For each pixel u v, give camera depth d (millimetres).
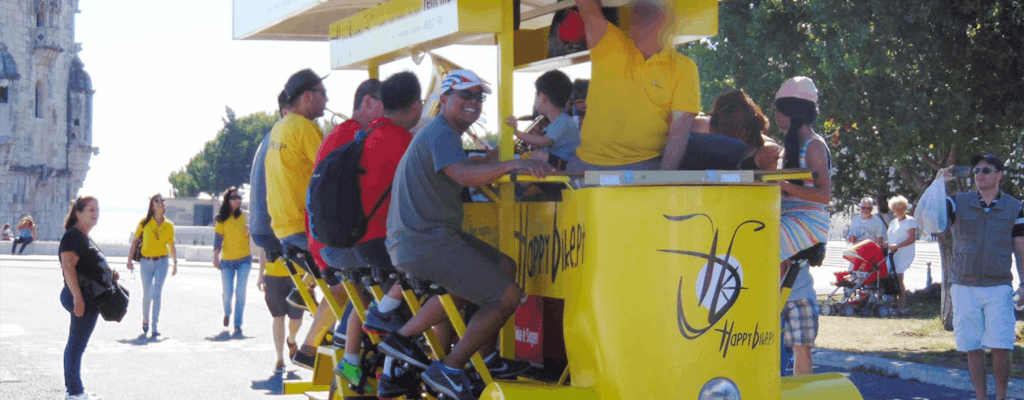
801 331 6242
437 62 6316
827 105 12109
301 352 7238
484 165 4355
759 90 12648
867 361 10570
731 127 5797
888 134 11906
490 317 4566
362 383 5500
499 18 4723
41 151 90000
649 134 4676
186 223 90750
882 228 16828
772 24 12461
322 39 7453
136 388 9523
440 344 5180
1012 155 14672
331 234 4949
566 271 4402
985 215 7801
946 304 13172
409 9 5277
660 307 4035
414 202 4516
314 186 4992
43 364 11117
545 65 6207
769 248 4215
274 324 10453
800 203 5453
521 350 5160
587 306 4223
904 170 15852
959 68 11500
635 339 4051
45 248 49594
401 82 5113
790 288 5406
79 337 8539
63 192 92250
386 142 5031
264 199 6785
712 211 4070
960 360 10438
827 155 5527
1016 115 11648
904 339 12414
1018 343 11477
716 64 12734
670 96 4652
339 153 5016
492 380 4668
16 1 87188
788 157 5621
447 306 4656
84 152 93875
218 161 104625
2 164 84625
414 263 4516
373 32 5840
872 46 11430
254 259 35312
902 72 11781
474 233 5344
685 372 4016
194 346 12648
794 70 12727
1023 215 7809
